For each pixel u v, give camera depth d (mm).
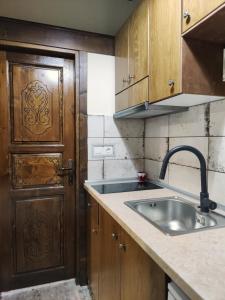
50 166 1994
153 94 1367
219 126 1285
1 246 1894
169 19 1189
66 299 1821
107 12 1924
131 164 2115
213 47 1166
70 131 2025
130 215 1172
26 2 1751
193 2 1023
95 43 1964
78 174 1980
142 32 1484
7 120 1855
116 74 1976
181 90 1114
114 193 1629
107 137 2037
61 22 1854
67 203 2055
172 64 1173
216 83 1179
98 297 1629
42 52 1883
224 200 1262
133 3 1931
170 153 1205
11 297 1843
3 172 1871
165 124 1808
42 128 1952
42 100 1940
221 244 866
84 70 1936
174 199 1483
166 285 786
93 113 1984
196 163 1472
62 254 2062
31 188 1953
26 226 1955
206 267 711
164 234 950
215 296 579
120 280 1198
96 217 1649
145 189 1751
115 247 1261
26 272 1972
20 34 1769
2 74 1822
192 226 1319
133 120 2111
